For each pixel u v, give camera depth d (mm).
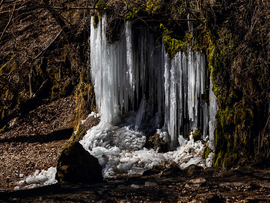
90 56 10242
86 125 10250
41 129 13344
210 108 7707
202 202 3824
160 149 8766
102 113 9805
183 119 8766
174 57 8461
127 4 8891
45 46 16031
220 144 6867
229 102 6727
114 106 9781
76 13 14938
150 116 9492
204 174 5664
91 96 10805
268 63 6125
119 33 9180
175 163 7648
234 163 6406
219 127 6945
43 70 15227
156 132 9117
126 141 9141
